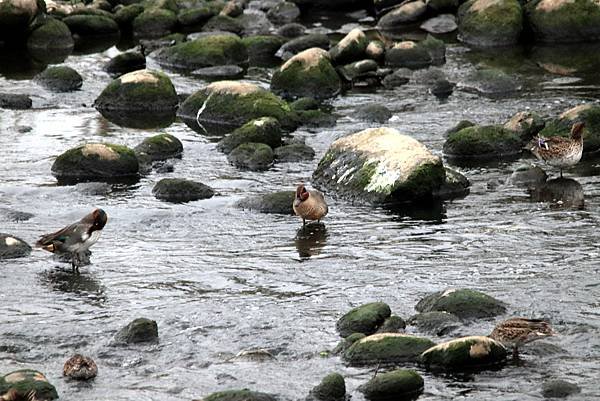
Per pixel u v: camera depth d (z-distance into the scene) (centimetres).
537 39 12150
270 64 11706
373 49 11294
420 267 6012
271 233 6706
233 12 13525
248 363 4894
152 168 8175
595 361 4797
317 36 12081
